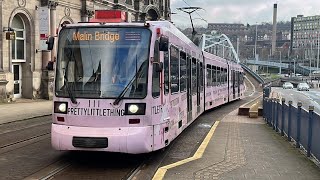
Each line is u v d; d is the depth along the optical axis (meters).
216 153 10.24
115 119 8.70
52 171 8.53
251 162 9.20
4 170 8.55
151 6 53.50
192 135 14.38
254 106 24.34
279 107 15.14
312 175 8.04
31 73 31.41
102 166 9.15
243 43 150.75
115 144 8.55
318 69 128.12
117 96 8.76
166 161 9.79
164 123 9.73
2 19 27.80
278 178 7.77
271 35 162.25
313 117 9.73
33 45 31.42
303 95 59.59
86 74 8.99
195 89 15.72
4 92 27.94
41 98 32.38
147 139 8.77
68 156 10.07
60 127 8.90
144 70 8.93
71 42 9.23
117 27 9.13
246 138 13.16
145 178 8.22
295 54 153.88
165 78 9.91
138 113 8.73
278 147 11.45
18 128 15.24
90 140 8.59
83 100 8.84
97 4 40.06
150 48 9.02
